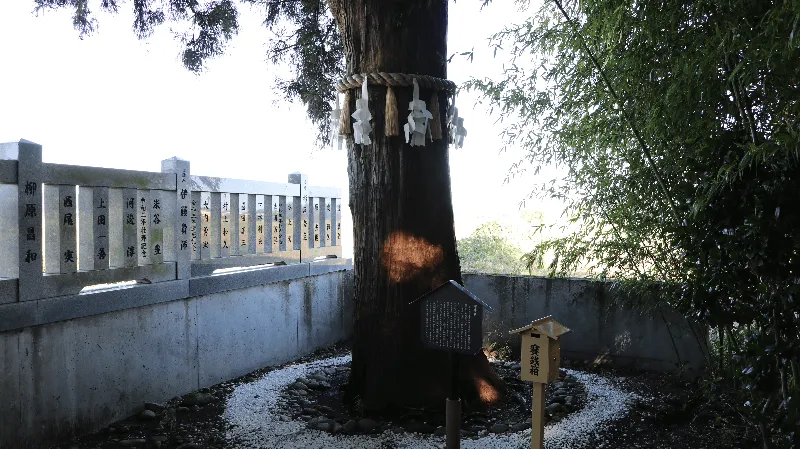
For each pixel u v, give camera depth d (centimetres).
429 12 499
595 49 438
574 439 436
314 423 470
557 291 686
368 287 514
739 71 326
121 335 488
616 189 535
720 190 318
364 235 517
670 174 458
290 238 715
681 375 599
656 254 536
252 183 642
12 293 404
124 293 484
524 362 363
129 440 441
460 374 506
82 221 469
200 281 565
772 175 298
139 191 509
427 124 489
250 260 642
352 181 526
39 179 422
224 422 483
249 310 636
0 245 411
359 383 515
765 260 294
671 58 367
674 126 384
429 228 512
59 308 432
